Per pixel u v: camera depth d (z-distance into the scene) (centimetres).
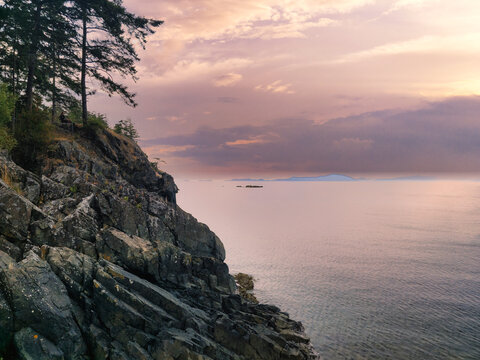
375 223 19088
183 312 2503
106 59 4512
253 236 13550
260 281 6625
